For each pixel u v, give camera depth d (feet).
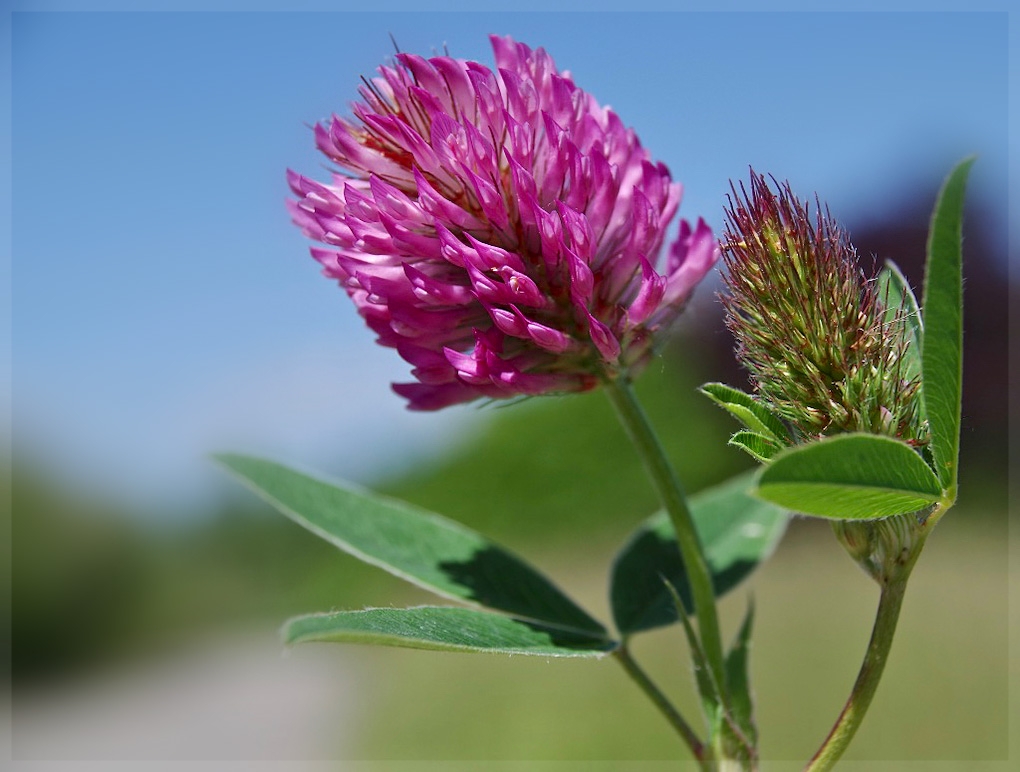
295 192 0.28
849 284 0.24
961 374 0.22
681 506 0.27
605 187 0.26
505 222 0.26
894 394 0.23
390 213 0.26
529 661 1.30
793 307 0.23
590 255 0.26
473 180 0.25
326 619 0.24
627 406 0.27
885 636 0.23
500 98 0.26
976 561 1.31
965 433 0.23
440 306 0.26
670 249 0.29
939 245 0.22
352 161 0.27
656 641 1.23
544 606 0.29
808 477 0.21
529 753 1.02
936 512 0.22
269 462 0.34
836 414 0.23
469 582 0.30
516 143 0.26
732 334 0.25
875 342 0.23
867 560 0.23
